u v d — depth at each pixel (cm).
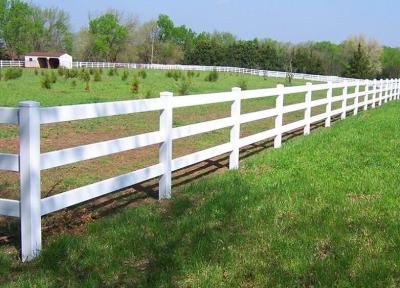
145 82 3378
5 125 1256
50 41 9550
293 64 7925
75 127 1255
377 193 623
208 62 8788
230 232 484
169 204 597
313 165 796
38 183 428
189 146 1013
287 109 1062
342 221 512
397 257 423
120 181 545
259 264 411
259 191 632
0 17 8856
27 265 414
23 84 2861
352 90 3006
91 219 537
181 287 377
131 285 378
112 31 9569
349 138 1084
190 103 670
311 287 376
